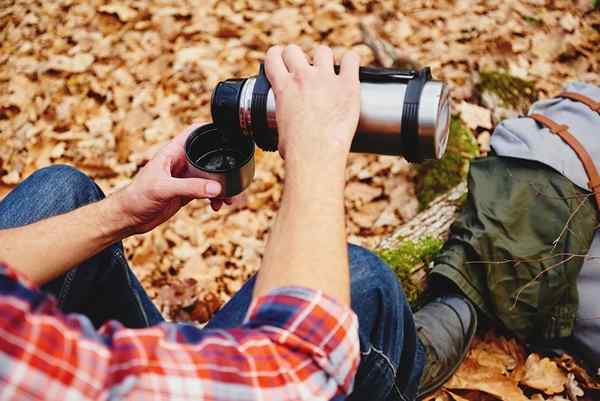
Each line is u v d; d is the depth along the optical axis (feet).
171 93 10.30
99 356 2.12
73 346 2.08
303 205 2.64
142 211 4.02
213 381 2.24
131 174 9.43
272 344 2.37
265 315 2.43
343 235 2.63
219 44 10.88
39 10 11.48
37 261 3.68
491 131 9.52
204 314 7.92
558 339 6.63
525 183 6.51
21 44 11.04
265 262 2.60
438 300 6.67
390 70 3.78
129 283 4.61
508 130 6.96
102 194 4.97
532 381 6.47
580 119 6.82
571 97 7.06
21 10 11.53
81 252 3.86
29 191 4.49
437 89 3.63
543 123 6.86
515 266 6.31
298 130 2.86
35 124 9.97
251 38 10.98
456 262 6.51
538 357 6.61
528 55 10.82
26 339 1.97
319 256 2.52
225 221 8.82
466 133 9.03
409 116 3.60
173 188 4.00
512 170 6.68
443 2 11.44
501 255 6.35
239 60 10.68
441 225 7.39
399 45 10.85
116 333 2.21
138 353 2.18
